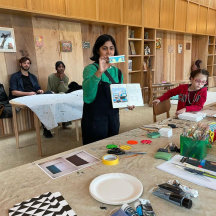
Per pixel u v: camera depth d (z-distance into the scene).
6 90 3.54
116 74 1.79
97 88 1.62
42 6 3.41
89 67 1.61
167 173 0.95
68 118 2.72
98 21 4.19
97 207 0.74
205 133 1.10
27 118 3.75
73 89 3.69
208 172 0.92
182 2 6.00
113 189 0.83
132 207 0.73
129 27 5.13
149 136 1.40
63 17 3.75
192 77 2.11
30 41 3.68
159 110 2.26
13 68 3.55
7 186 0.88
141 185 0.84
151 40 5.42
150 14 5.21
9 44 3.43
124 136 1.44
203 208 0.72
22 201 0.78
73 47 4.27
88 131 1.77
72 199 0.78
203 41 7.49
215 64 8.07
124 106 1.66
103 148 1.25
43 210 0.72
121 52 5.01
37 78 3.87
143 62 5.38
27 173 0.98
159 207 0.73
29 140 3.31
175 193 0.77
